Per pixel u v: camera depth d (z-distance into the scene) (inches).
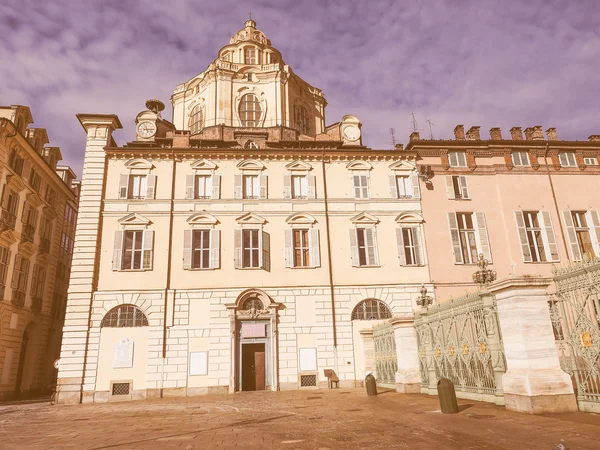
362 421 422.6
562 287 405.4
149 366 927.0
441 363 595.2
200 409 645.9
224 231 1035.9
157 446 349.4
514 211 1124.5
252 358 978.1
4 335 1090.7
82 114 1073.5
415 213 1092.5
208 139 1171.9
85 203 1013.8
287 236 1047.6
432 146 1153.4
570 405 385.4
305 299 1007.0
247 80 1423.5
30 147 1190.3
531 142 1173.7
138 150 1060.5
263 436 374.0
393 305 1023.0
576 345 386.3
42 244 1318.9
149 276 981.8
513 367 415.8
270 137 1278.3
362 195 1101.1
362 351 984.9
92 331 936.3
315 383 962.1
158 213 1030.4
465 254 1095.6
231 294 986.7
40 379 1286.9
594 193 1166.3
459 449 279.4
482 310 481.4
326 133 1310.3
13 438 432.8
